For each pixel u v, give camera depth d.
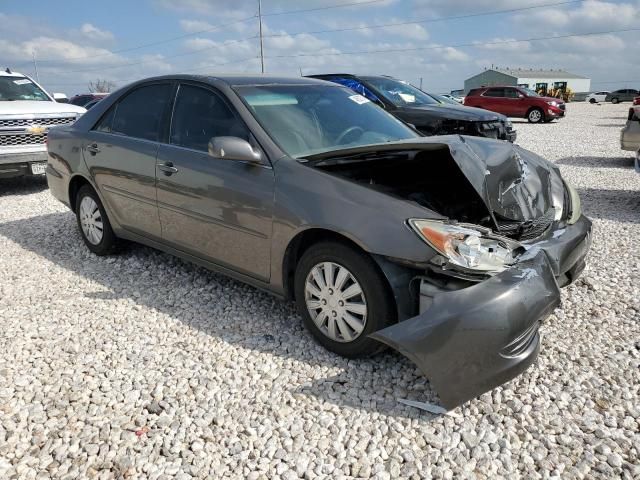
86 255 4.98
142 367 3.00
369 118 4.04
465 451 2.33
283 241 3.11
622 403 2.63
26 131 7.71
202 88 3.82
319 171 3.07
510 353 2.49
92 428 2.49
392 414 2.56
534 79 80.38
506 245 2.70
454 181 3.38
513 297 2.45
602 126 20.12
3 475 2.20
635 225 5.80
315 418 2.55
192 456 2.31
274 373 2.91
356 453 2.32
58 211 6.83
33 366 3.03
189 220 3.73
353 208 2.82
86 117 4.84
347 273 2.88
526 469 2.22
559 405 2.61
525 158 3.53
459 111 9.56
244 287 4.11
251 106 3.52
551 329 3.37
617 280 4.15
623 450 2.32
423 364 2.42
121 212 4.41
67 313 3.72
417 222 2.63
